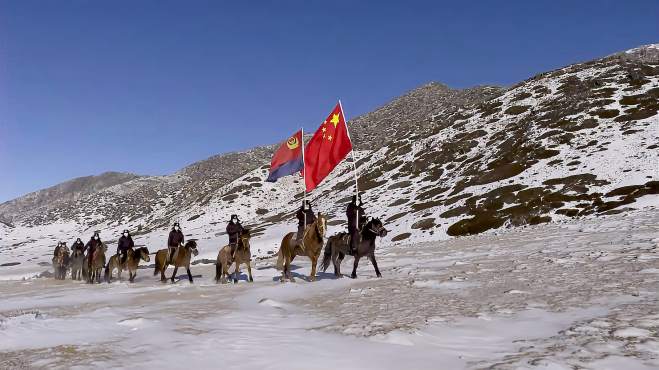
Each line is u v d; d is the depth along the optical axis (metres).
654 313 6.93
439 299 10.00
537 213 39.72
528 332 6.63
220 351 6.05
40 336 7.47
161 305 11.55
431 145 87.75
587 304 8.11
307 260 28.72
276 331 7.50
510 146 67.62
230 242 18.09
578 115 68.00
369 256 15.73
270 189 113.38
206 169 177.00
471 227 41.75
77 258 29.39
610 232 21.61
